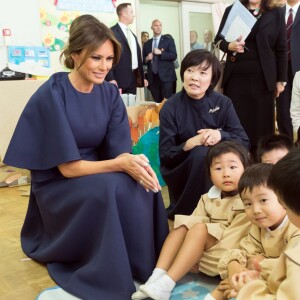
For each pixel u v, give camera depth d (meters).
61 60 1.57
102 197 1.37
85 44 1.42
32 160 1.52
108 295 1.30
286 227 1.25
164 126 2.07
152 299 1.30
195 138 1.93
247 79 2.89
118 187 1.38
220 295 1.26
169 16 5.89
